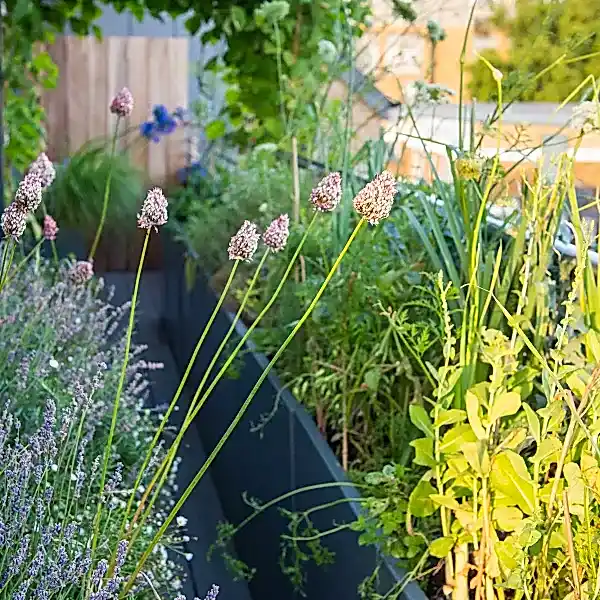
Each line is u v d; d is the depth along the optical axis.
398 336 1.56
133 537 1.12
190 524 2.58
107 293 5.29
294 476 1.82
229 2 3.21
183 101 5.94
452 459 1.15
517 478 1.08
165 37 5.86
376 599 1.22
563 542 1.02
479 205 1.31
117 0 3.74
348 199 1.83
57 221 4.64
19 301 1.82
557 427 1.08
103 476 1.11
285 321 2.05
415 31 1.99
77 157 4.95
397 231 1.80
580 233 1.08
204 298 3.23
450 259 1.33
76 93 5.82
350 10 2.41
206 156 4.88
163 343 4.51
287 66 3.08
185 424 1.10
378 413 1.64
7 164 3.58
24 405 1.49
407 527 1.22
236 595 2.21
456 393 1.21
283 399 1.91
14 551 1.07
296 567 1.60
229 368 2.19
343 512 1.47
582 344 1.16
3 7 3.43
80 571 1.01
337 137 2.21
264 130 3.28
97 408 1.58
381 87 2.47
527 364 1.23
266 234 1.10
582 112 1.15
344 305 1.65
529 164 1.54
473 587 1.17
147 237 1.08
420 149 2.08
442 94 1.70
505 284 1.27
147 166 5.92
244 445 2.33
